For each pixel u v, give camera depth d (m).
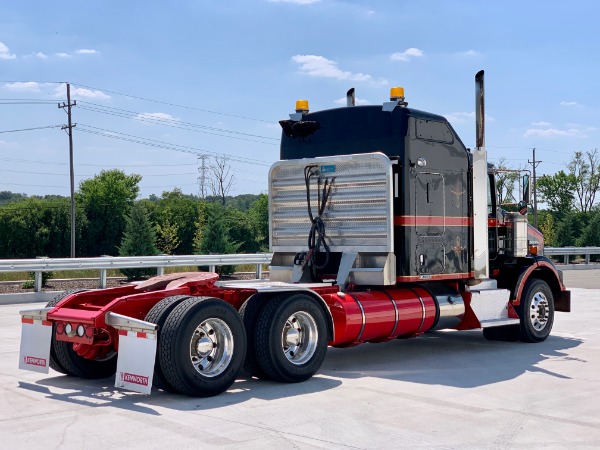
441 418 6.59
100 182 81.50
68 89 50.69
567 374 8.80
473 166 10.52
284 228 10.62
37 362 7.91
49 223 60.12
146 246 34.88
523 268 11.47
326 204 10.09
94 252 62.22
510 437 5.97
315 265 10.09
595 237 55.66
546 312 11.67
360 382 8.27
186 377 7.14
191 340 7.23
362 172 9.70
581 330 12.95
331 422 6.39
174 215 66.50
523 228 11.63
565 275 30.45
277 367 7.90
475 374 8.80
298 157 10.53
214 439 5.83
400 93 9.79
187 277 8.40
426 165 9.83
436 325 10.10
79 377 8.45
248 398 7.35
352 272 9.61
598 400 7.38
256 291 8.12
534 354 10.36
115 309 7.46
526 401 7.32
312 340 8.33
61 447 5.60
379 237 9.52
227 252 36.16
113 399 7.29
